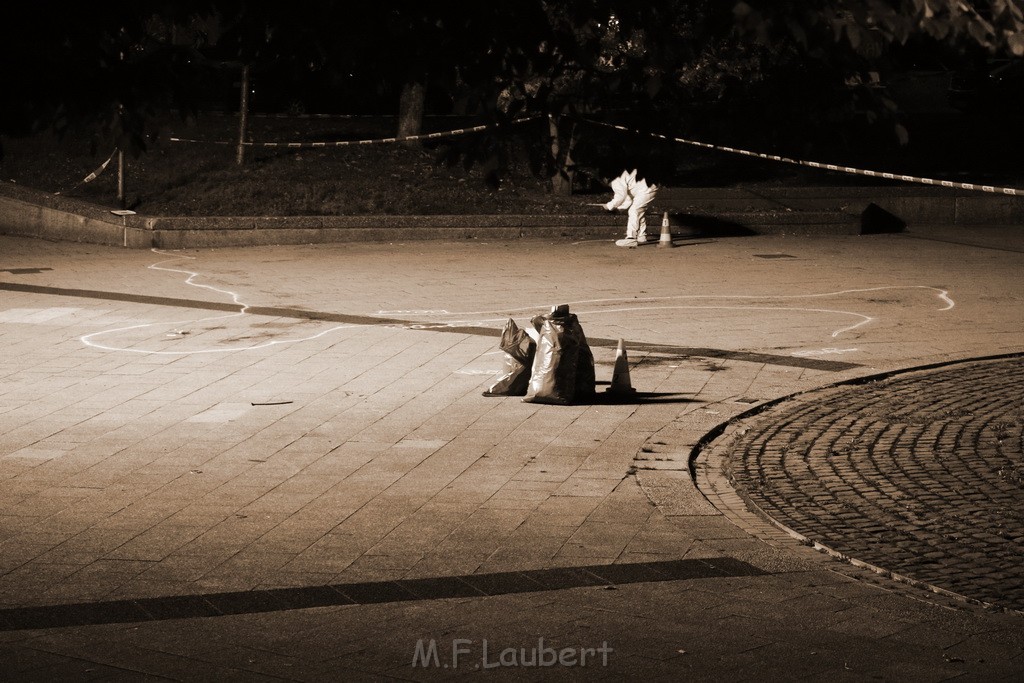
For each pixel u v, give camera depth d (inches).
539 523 334.3
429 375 519.8
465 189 1079.6
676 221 1034.7
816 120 229.9
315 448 410.0
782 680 235.6
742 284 782.5
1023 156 1282.0
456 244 975.0
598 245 975.0
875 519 339.3
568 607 274.5
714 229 1040.8
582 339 476.1
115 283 773.9
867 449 410.6
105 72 218.7
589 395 479.2
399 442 417.7
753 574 296.5
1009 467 386.0
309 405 468.8
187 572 296.2
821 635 258.5
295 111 1266.0
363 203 1026.1
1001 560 305.9
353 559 305.7
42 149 1091.9
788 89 225.9
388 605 275.6
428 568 299.4
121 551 311.0
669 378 517.0
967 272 832.9
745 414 459.2
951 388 498.6
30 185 1035.9
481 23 216.4
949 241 1010.1
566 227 1012.5
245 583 289.3
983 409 462.6
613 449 410.0
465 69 220.7
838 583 291.0
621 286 773.3
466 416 453.1
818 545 318.0
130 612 271.1
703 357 559.2
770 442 422.9
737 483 376.8
